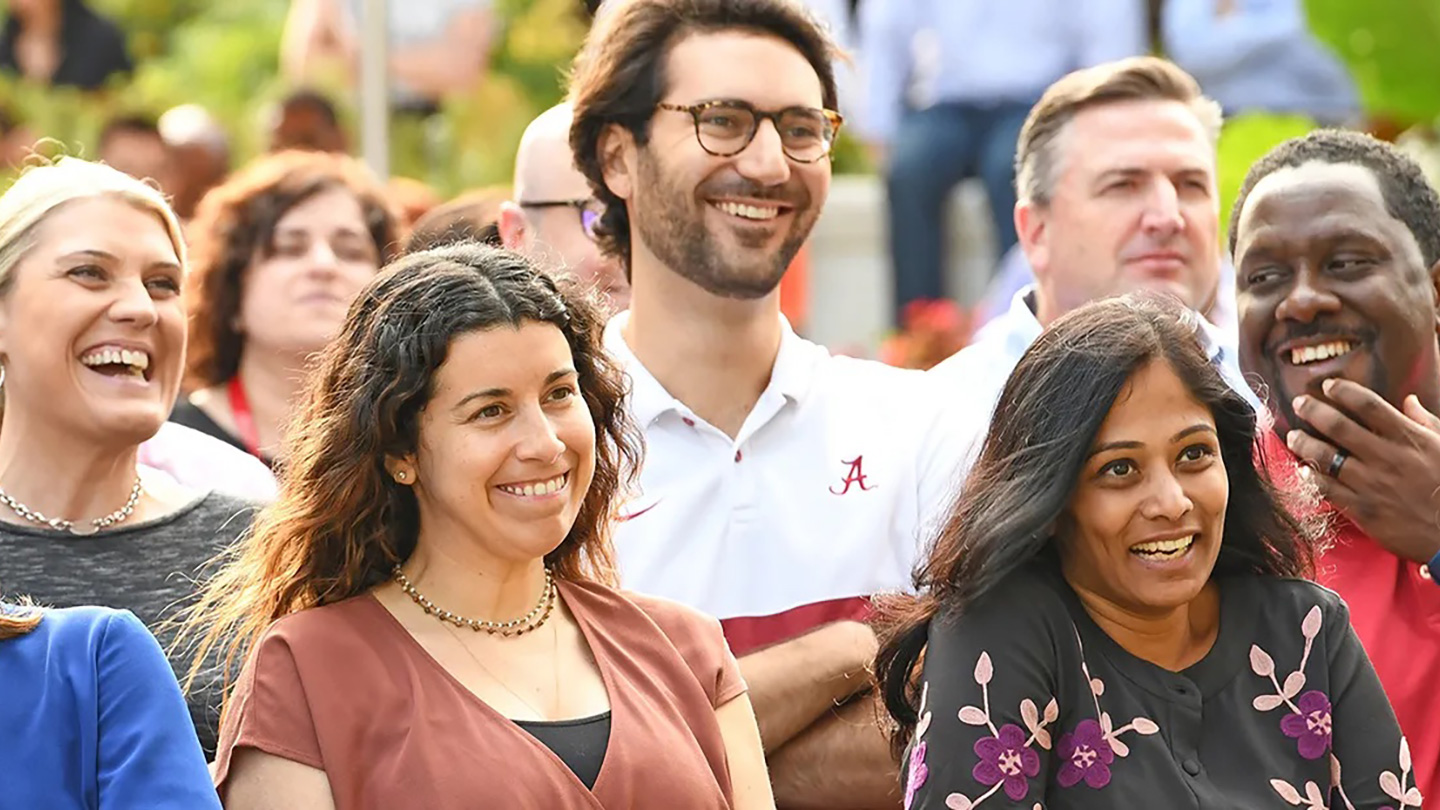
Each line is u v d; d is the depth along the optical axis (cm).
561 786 911
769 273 1198
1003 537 960
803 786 1134
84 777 893
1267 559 1018
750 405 1216
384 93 1936
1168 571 963
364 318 969
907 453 1212
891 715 1027
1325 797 970
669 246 1202
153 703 910
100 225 1126
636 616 999
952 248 2225
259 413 1512
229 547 1104
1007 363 1364
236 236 1509
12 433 1127
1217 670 980
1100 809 944
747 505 1187
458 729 914
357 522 962
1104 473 967
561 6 2608
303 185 1517
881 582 1191
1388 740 975
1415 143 2288
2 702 895
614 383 1025
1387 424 1153
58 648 911
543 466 944
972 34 2112
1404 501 1149
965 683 951
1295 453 1178
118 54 2689
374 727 915
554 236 1378
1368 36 2211
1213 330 1350
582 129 1246
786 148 1199
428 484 953
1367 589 1156
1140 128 1373
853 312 2353
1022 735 942
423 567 968
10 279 1119
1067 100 1399
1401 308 1169
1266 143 2055
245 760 913
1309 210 1174
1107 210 1370
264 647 935
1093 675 964
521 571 970
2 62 2647
